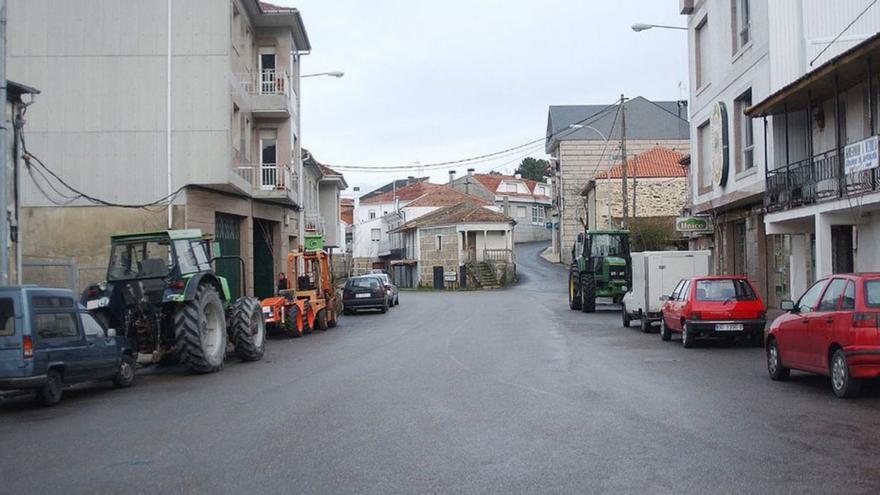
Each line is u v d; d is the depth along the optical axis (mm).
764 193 22219
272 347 21844
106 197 25141
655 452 7855
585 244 33938
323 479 7094
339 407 11031
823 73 17141
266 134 33906
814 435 8531
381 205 97938
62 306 12898
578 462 7512
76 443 9172
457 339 21734
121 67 25375
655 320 23359
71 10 25375
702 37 29578
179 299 15641
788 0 21203
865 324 10594
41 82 25203
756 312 18188
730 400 10984
